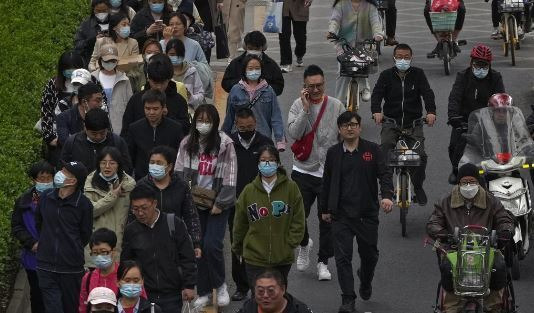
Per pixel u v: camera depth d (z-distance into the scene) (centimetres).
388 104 3388
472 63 3275
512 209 2988
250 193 2677
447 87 4431
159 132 2911
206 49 4069
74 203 2628
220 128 3516
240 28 4622
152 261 2475
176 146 2919
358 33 4028
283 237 2683
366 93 4050
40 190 2738
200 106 2811
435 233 2756
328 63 4766
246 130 2875
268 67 3288
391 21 4891
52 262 2638
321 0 5881
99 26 3816
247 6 5509
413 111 3381
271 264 2681
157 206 2580
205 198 2806
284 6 4588
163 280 2483
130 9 3938
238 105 3114
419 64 4750
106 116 2819
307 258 3078
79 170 2622
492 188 3038
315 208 3484
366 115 4166
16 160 3212
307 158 3016
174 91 3069
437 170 3728
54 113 3222
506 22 4753
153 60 3038
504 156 3066
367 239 2839
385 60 4781
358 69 3900
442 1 4550
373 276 2998
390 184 2819
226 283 3064
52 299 2653
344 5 4016
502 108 3117
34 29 4100
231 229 3000
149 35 3684
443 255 2709
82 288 2420
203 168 2819
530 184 3556
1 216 2966
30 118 3494
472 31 5306
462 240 2642
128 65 3469
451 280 2636
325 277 3039
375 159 2822
